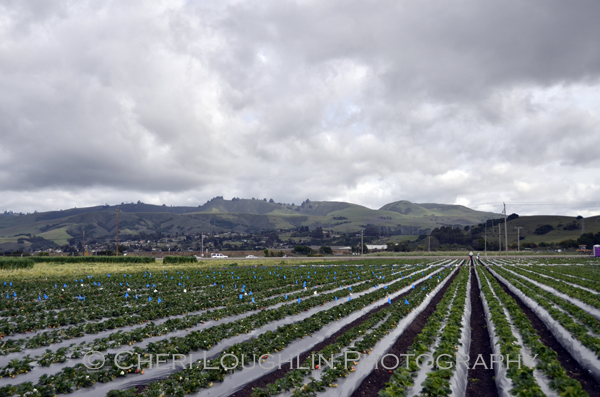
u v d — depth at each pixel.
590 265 63.19
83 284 32.84
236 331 16.56
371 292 28.34
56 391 10.72
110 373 11.74
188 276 42.94
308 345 16.17
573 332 15.93
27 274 44.22
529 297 26.33
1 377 11.81
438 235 192.25
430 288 31.14
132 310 21.08
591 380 12.95
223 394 11.50
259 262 80.12
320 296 25.83
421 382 11.08
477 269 54.56
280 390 10.69
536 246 145.88
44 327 17.47
